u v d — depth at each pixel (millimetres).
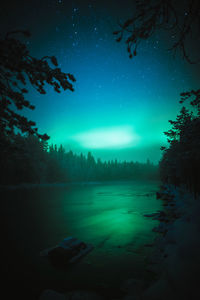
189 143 17141
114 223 14172
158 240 8906
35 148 68125
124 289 5086
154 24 2930
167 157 31188
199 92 9312
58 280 5844
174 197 25781
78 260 7285
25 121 4062
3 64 3244
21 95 3898
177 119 22953
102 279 5773
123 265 6703
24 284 5656
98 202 28422
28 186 65500
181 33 2967
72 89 3941
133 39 3049
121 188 64375
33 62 3369
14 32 2885
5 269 6672
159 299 3232
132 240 9695
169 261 3938
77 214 18625
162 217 14523
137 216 16750
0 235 11305
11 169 60500
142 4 2748
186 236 4305
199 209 5359
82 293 4965
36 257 7680
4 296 5086
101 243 9422
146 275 5832
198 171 19344
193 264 3354
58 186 78562
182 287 3062
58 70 3572
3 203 27609
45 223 14617
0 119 4094
